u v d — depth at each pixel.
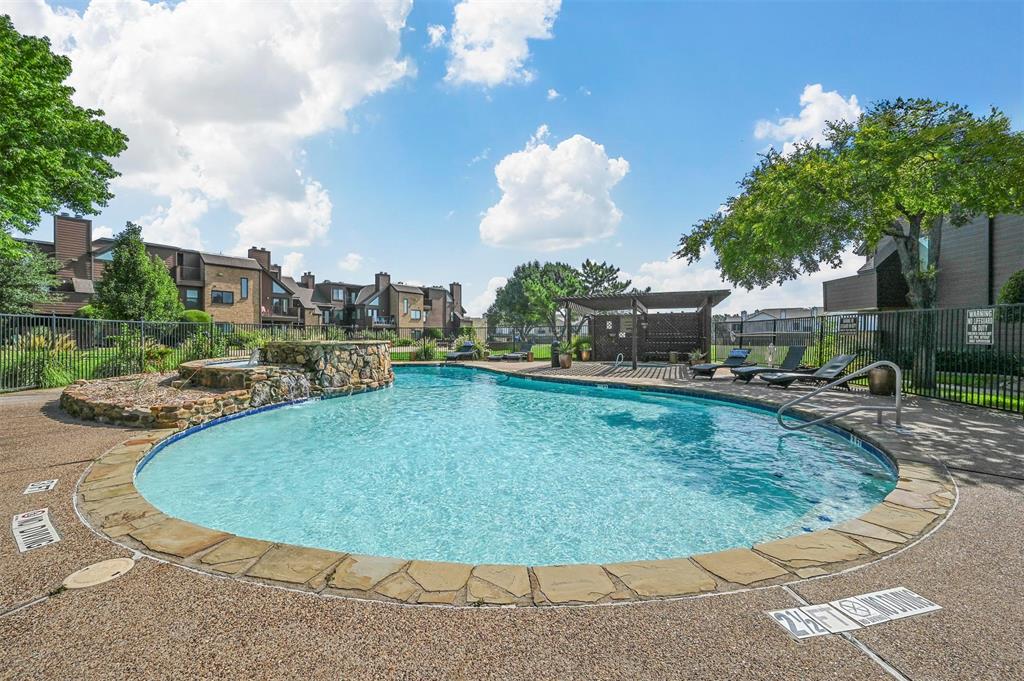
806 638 2.12
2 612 2.34
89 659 1.99
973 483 4.36
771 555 2.97
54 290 28.73
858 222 11.73
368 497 5.28
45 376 12.16
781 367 13.60
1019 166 9.23
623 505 5.00
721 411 10.07
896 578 2.66
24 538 3.23
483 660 1.98
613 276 45.41
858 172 10.07
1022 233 15.38
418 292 54.66
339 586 2.60
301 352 11.88
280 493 5.40
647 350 22.25
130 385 9.98
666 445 7.48
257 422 9.16
